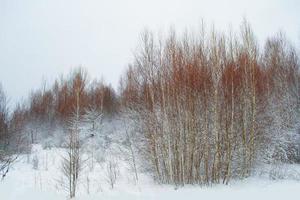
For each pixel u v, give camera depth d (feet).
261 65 61.77
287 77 75.00
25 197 35.19
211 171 43.62
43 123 104.78
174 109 43.70
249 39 51.72
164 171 43.57
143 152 46.98
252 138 47.75
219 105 44.39
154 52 46.21
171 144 43.19
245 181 43.83
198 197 33.19
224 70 46.65
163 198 33.19
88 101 95.35
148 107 45.37
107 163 55.93
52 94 119.14
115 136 75.72
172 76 44.37
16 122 73.56
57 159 60.70
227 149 43.65
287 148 60.39
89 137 78.07
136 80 48.85
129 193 36.37
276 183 42.16
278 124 60.59
